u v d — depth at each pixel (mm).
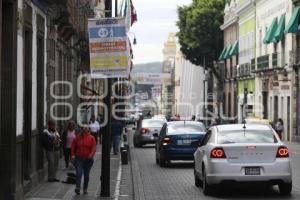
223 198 18766
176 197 19094
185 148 29484
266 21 66875
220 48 91812
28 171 19828
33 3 20922
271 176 18438
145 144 50688
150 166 30938
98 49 18172
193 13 90188
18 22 17469
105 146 18688
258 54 70562
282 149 18672
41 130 23547
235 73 82938
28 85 20359
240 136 19109
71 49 37562
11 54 16406
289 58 57781
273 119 63844
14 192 16391
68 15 29906
